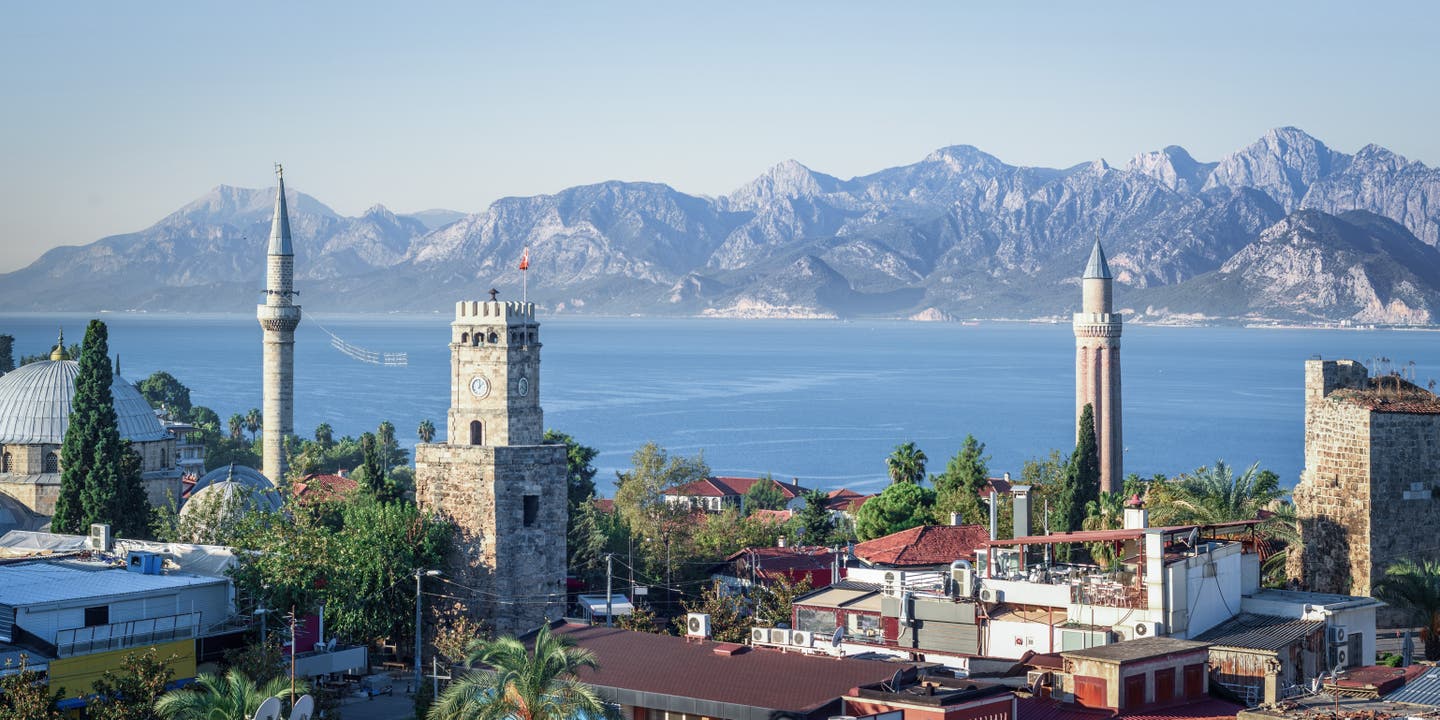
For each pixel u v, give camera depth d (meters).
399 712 97.56
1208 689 71.19
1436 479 97.31
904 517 164.50
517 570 114.44
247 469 162.00
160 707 62.00
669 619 131.50
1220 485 107.75
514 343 116.00
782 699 67.19
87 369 131.00
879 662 72.31
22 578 94.62
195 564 106.31
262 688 81.12
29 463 147.50
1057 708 67.44
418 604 100.19
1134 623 75.25
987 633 79.12
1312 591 97.81
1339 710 61.03
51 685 81.94
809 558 138.12
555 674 61.09
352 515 122.81
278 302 187.62
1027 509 91.81
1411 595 88.19
